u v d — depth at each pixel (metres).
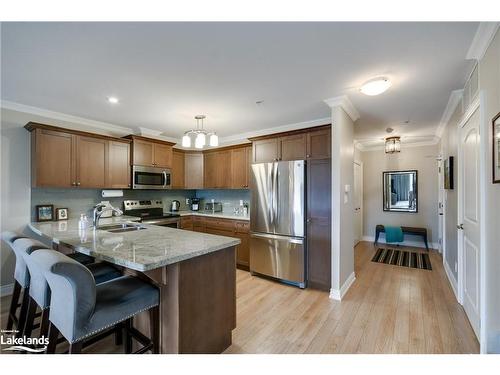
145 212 4.23
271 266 3.28
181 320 1.51
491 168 1.61
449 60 1.88
